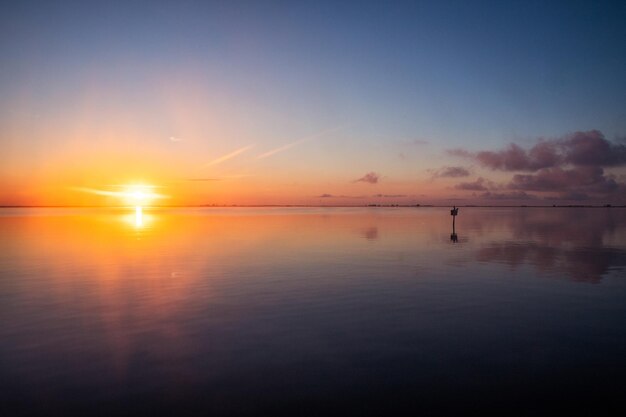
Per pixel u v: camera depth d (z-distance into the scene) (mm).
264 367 8516
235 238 36156
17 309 12836
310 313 12367
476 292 14984
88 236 38781
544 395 7316
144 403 7074
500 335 10414
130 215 112062
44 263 21938
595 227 50562
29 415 6738
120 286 16109
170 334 10523
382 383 7789
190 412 6797
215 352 9312
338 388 7594
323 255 24844
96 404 7055
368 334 10492
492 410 6824
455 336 10328
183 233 42188
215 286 16094
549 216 95688
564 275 18141
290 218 82750
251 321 11602
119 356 9094
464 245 30016
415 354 9180
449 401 7117
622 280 17078
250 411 6820
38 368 8469
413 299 14000
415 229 46531
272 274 18531
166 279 17484
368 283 16547
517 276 17953
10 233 42344
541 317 11914
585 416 6652
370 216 93750
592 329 10852
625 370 8328
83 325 11250
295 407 6941
